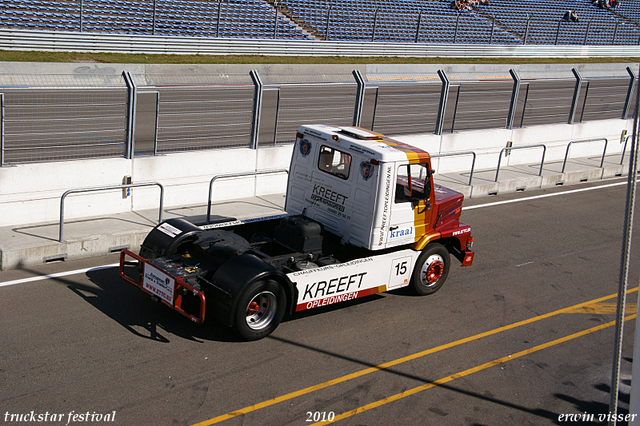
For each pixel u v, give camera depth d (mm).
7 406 5645
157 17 28234
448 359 7406
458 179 15305
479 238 11961
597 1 50375
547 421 6375
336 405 6246
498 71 35062
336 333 7805
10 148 10258
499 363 7434
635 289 10078
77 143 11781
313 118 14695
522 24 42469
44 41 23422
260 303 7391
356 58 32031
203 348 7098
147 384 6246
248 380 6520
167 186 11438
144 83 23688
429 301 9031
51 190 10062
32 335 6934
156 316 7770
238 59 28016
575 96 18656
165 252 7961
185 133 12664
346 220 8430
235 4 31969
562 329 8492
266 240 8680
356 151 8172
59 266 8922
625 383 7258
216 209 11641
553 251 11586
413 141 15148
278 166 13031
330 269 7781
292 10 33969
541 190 16156
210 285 7156
